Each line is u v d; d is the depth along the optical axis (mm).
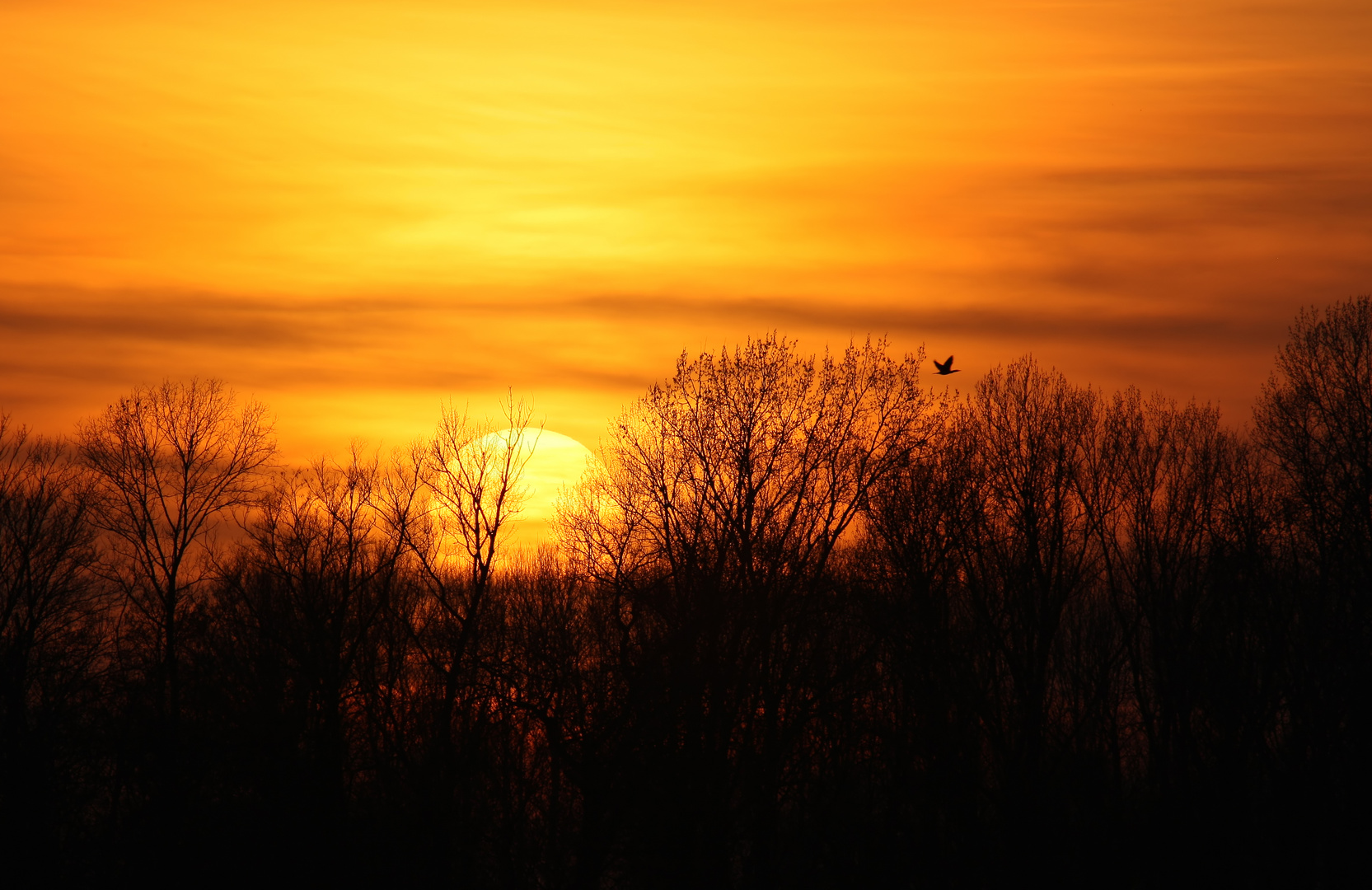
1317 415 145250
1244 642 134375
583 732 127000
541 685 131375
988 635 140500
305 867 139875
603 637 134375
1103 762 133875
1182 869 129250
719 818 121250
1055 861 130625
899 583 135500
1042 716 136625
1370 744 124562
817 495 134875
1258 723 130625
